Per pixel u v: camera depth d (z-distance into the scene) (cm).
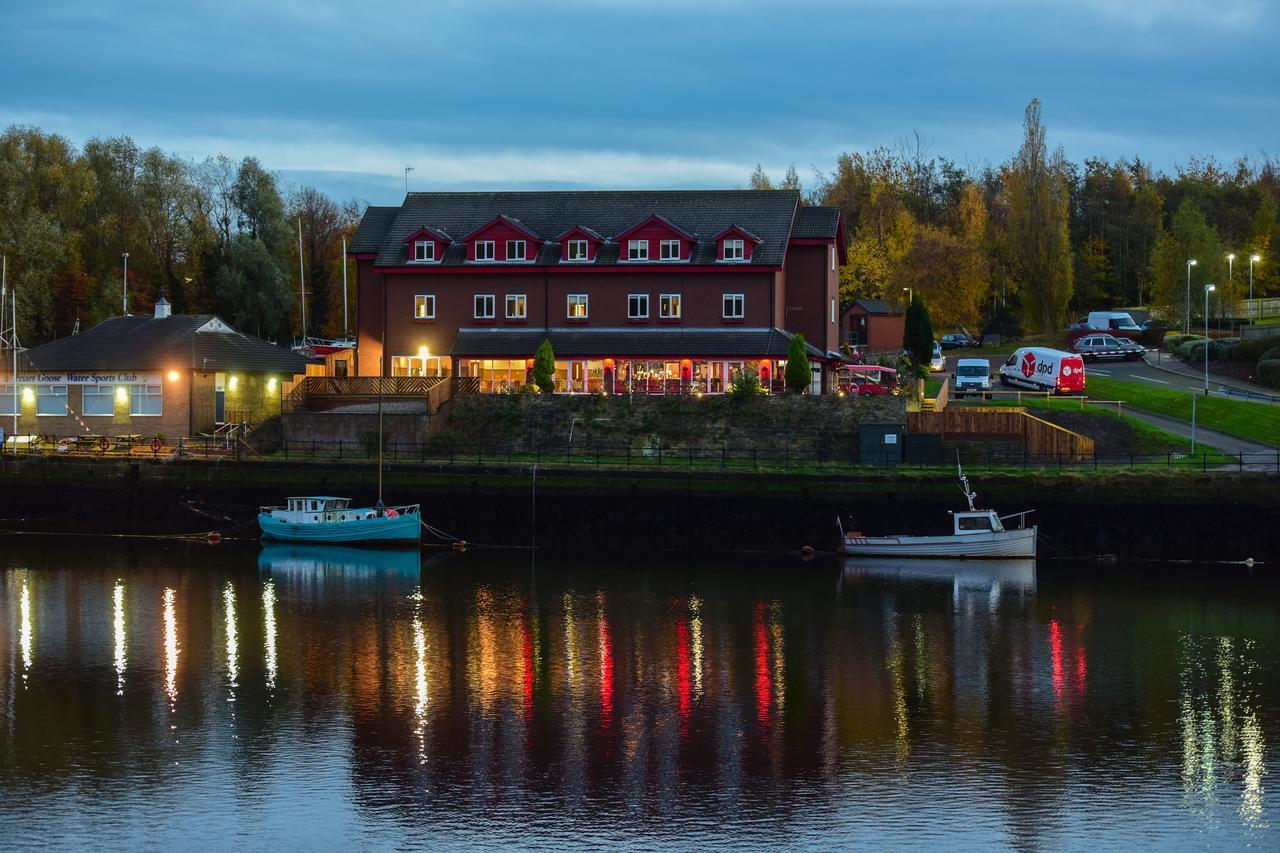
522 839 3659
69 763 4200
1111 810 3838
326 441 8388
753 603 6262
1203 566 7056
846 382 9350
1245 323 13762
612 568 7081
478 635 5688
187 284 13012
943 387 8775
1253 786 4019
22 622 5925
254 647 5506
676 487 7531
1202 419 8800
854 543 7306
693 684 4991
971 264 13538
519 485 7662
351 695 4862
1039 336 14200
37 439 8494
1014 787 4003
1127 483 7162
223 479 8012
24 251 11806
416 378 8494
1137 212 17450
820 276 9500
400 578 6838
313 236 15612
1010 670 5178
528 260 9294
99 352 8906
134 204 12631
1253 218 17362
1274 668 5209
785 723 4553
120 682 5034
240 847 3622
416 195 9994
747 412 8131
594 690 4916
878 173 17562
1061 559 7244
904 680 5044
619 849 3597
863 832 3691
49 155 12375
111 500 8100
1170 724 4556
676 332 9088
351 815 3806
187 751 4303
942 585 6650
